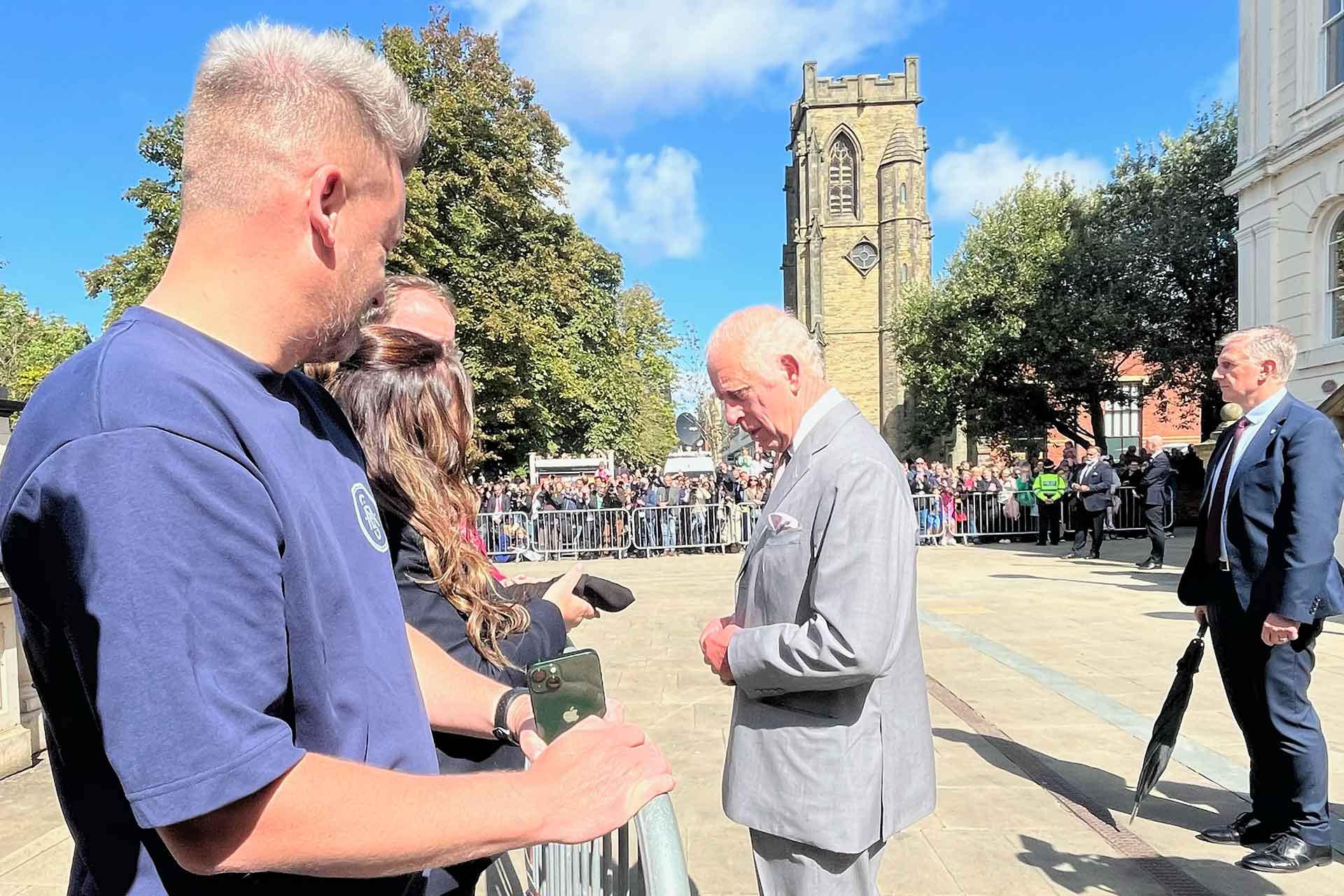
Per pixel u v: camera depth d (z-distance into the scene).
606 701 1.22
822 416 2.01
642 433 37.31
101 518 0.69
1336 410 9.21
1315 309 11.09
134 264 20.56
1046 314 22.62
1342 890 2.96
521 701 1.40
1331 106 10.66
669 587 11.34
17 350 41.56
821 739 1.84
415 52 19.39
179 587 0.69
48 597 0.72
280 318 0.89
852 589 1.74
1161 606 8.66
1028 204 23.91
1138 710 5.10
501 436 21.47
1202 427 22.31
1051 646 6.88
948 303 24.64
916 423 29.80
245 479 0.78
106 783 0.79
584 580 2.14
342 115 0.87
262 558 0.77
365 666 0.94
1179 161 20.67
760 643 1.83
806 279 44.62
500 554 15.62
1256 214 12.12
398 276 1.94
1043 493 15.48
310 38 0.91
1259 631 3.02
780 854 1.91
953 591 10.04
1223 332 20.25
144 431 0.72
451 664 1.48
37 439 0.74
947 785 3.98
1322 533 2.85
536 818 0.88
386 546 1.10
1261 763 3.17
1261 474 2.99
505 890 1.85
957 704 5.29
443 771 1.51
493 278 19.97
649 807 1.12
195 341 0.84
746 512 16.23
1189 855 3.24
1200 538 3.29
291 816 0.73
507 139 20.14
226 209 0.85
